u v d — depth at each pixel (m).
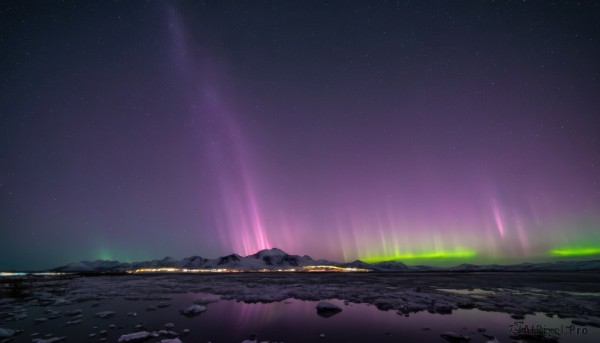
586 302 15.80
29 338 9.27
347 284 30.34
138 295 20.86
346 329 10.34
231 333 9.79
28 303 16.83
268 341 8.94
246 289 24.58
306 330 10.20
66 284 32.31
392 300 16.70
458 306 14.70
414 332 9.89
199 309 13.65
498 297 17.88
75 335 9.60
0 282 32.00
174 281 38.50
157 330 10.23
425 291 21.83
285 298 18.52
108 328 10.53
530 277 46.31
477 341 8.90
